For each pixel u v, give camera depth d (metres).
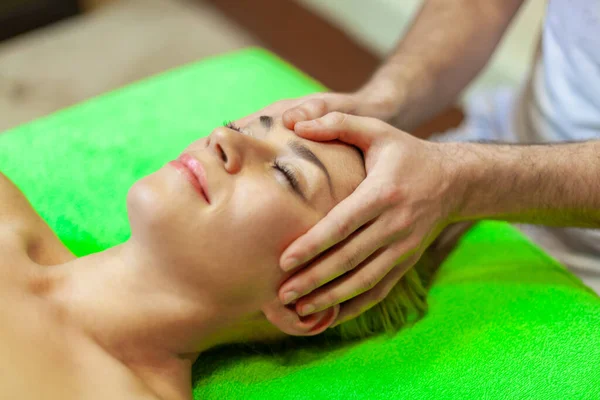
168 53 2.34
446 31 1.16
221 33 2.46
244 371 0.91
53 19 2.38
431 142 0.91
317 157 0.86
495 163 0.90
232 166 0.81
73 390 0.76
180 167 0.83
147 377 0.85
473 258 1.09
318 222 0.81
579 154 0.93
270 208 0.81
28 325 0.79
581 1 1.10
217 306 0.85
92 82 2.18
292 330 0.87
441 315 0.99
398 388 0.89
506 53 2.04
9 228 0.91
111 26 2.42
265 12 2.56
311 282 0.80
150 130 1.28
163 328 0.85
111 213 1.12
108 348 0.84
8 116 2.00
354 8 2.45
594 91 1.12
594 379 0.90
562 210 0.94
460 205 0.91
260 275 0.82
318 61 2.35
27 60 2.22
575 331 0.96
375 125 0.87
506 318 0.97
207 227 0.80
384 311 0.96
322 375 0.91
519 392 0.88
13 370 0.74
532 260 1.08
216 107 1.35
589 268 1.16
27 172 1.16
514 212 0.95
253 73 1.45
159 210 0.80
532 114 1.25
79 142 1.23
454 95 1.19
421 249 0.90
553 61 1.19
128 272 0.86
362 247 0.81
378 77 1.11
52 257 0.95
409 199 0.84
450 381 0.90
